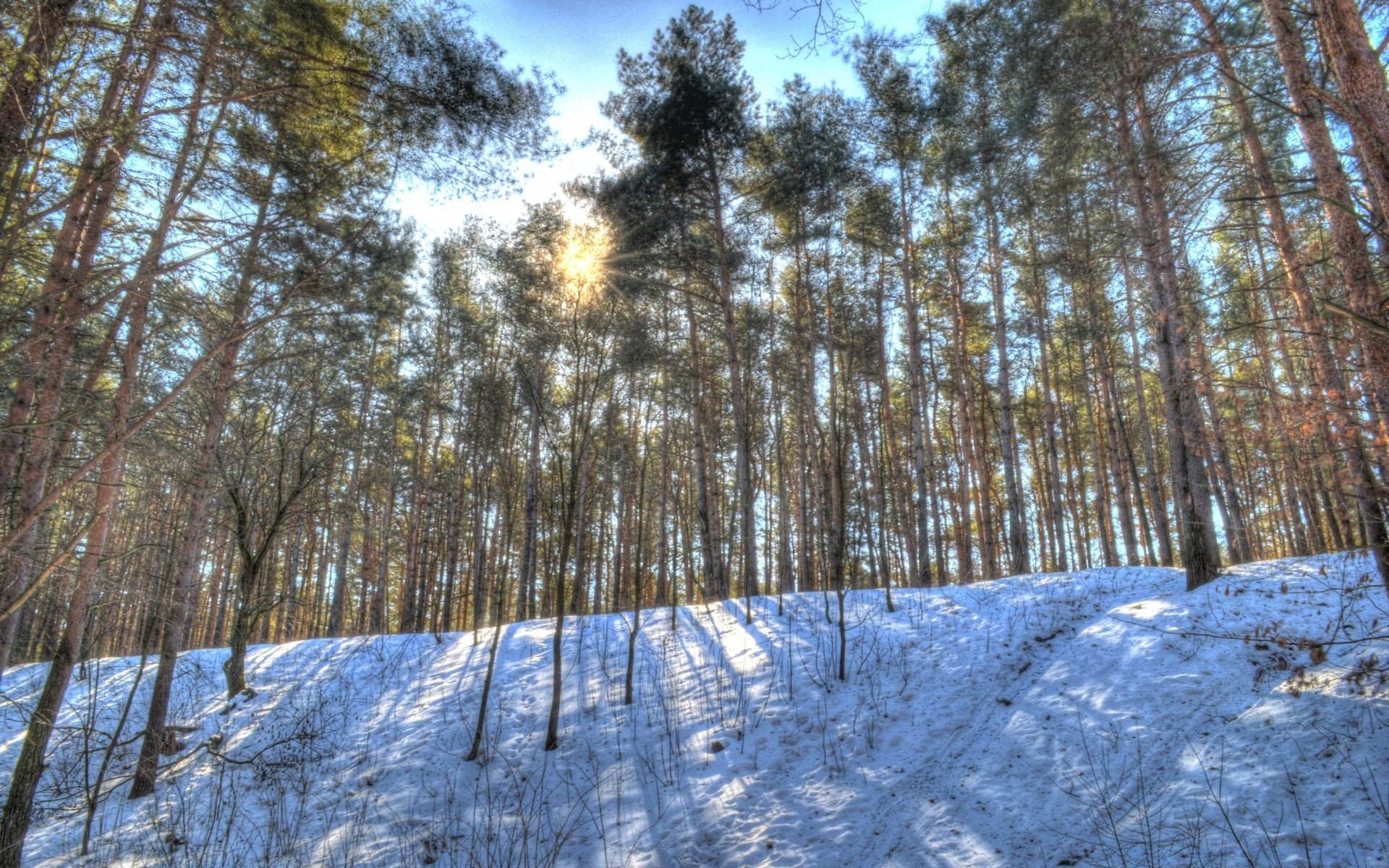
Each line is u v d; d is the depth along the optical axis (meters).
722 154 15.00
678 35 14.73
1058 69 7.62
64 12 4.53
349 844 7.35
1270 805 4.86
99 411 6.79
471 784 8.28
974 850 5.61
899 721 7.95
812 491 24.98
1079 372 21.36
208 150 5.94
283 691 12.16
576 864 6.61
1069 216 9.55
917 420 15.97
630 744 8.59
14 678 14.31
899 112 15.69
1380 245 4.87
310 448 15.01
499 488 23.30
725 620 12.50
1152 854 4.86
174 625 10.05
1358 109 4.11
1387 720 5.18
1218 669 6.89
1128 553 15.91
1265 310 8.27
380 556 26.69
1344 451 4.76
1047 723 7.03
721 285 15.80
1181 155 7.17
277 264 6.92
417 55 5.89
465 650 13.01
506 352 20.17
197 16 5.17
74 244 5.75
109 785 9.80
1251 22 7.34
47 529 7.40
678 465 25.19
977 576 28.08
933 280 18.83
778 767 7.58
